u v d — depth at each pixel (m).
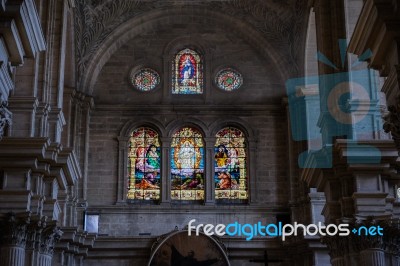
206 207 34.09
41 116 24.36
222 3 36.06
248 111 35.91
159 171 35.12
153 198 34.75
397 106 14.12
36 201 23.14
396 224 23.02
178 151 35.44
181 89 36.44
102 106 35.72
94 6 34.62
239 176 35.16
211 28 37.19
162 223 33.91
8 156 22.72
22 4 13.39
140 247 32.91
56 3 27.25
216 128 35.66
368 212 23.12
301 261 32.22
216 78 36.62
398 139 14.24
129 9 35.88
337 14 26.62
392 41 13.95
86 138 34.62
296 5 34.19
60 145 23.42
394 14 13.60
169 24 37.16
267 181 34.88
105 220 33.91
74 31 33.25
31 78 24.31
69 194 32.44
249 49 37.06
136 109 35.84
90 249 32.78
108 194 34.44
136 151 35.44
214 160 35.19
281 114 35.88
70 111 33.94
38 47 14.95
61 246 30.42
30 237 23.12
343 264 23.78
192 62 36.94
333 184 24.33
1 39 13.57
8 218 22.25
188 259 32.66
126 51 36.81
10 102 23.72
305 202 32.91
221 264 32.62
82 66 35.12
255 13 35.88
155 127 35.66
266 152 35.34
